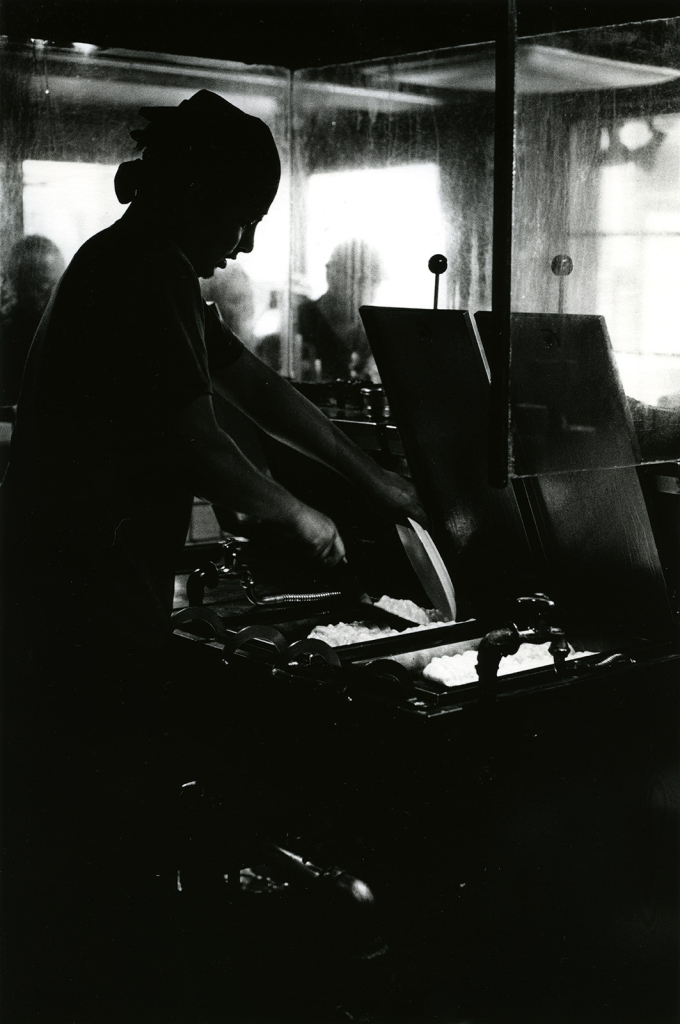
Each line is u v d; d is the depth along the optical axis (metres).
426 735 1.59
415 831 1.63
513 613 1.97
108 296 1.69
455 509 1.97
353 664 1.82
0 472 2.44
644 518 1.92
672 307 1.72
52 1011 1.89
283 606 2.13
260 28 2.28
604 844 1.84
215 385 1.92
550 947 1.80
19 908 1.87
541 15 1.70
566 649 1.76
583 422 1.64
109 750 1.83
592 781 1.80
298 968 1.90
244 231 1.86
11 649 1.81
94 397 1.69
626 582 1.94
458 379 1.81
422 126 2.51
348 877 1.71
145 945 1.92
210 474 1.71
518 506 1.84
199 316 1.74
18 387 2.51
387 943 1.74
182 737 1.98
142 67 2.58
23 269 2.50
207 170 1.73
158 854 1.91
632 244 1.70
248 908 1.97
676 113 1.75
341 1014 1.81
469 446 1.86
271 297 2.89
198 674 1.94
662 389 1.74
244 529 2.13
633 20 1.74
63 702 1.80
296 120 2.82
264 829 1.88
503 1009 1.75
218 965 1.95
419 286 2.59
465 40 2.27
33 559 1.77
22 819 1.85
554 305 1.60
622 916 1.91
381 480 1.97
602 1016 1.89
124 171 1.81
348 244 2.74
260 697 1.84
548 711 1.71
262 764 1.86
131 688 1.83
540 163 1.63
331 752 1.74
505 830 1.69
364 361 2.73
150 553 1.81
